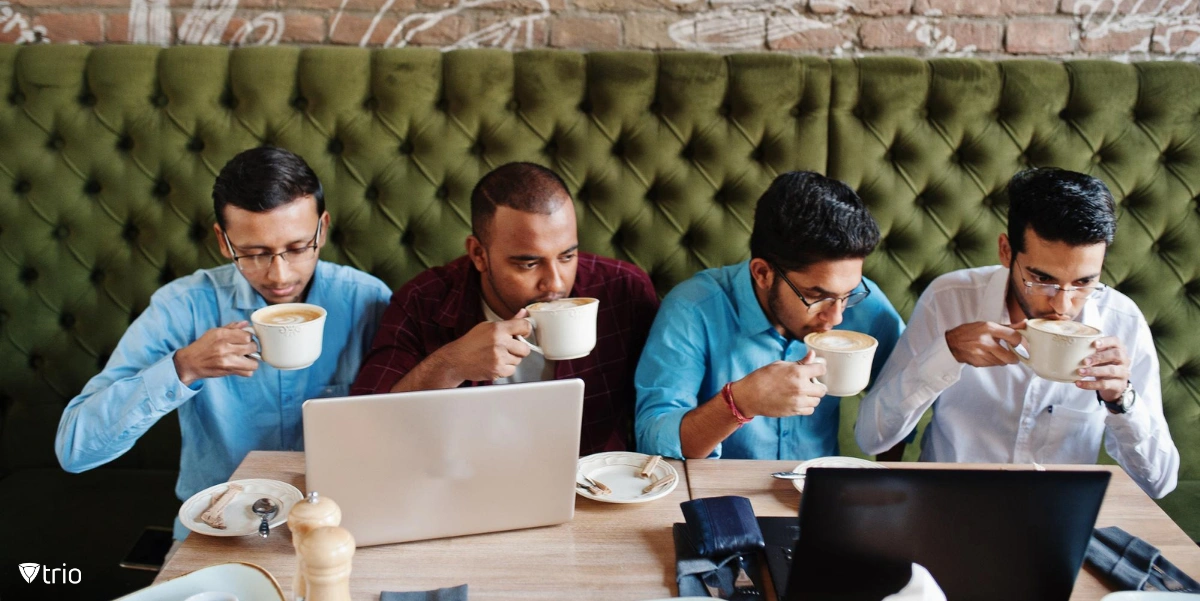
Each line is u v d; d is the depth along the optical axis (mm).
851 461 1241
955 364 1313
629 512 1099
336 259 1933
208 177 1877
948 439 1577
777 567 952
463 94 1889
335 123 1888
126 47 1894
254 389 1527
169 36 2051
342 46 2064
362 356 1586
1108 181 1927
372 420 925
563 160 1918
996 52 2096
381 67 1888
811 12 2074
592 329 1250
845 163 1916
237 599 789
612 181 1915
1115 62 1960
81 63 1886
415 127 1893
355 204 1901
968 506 805
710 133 1912
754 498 1131
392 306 1538
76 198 1886
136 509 1717
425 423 943
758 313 1426
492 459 984
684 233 1938
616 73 1897
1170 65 1952
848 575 832
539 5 2061
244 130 1878
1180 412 1954
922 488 795
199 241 1913
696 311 1451
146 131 1873
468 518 1014
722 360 1462
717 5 2068
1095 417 1500
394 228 1911
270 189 1304
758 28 2082
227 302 1506
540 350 1240
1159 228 1932
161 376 1264
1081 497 806
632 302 1574
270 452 1242
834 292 1256
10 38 2033
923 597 709
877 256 1950
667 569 978
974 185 1933
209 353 1236
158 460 1937
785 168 1918
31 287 1910
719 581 937
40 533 1629
